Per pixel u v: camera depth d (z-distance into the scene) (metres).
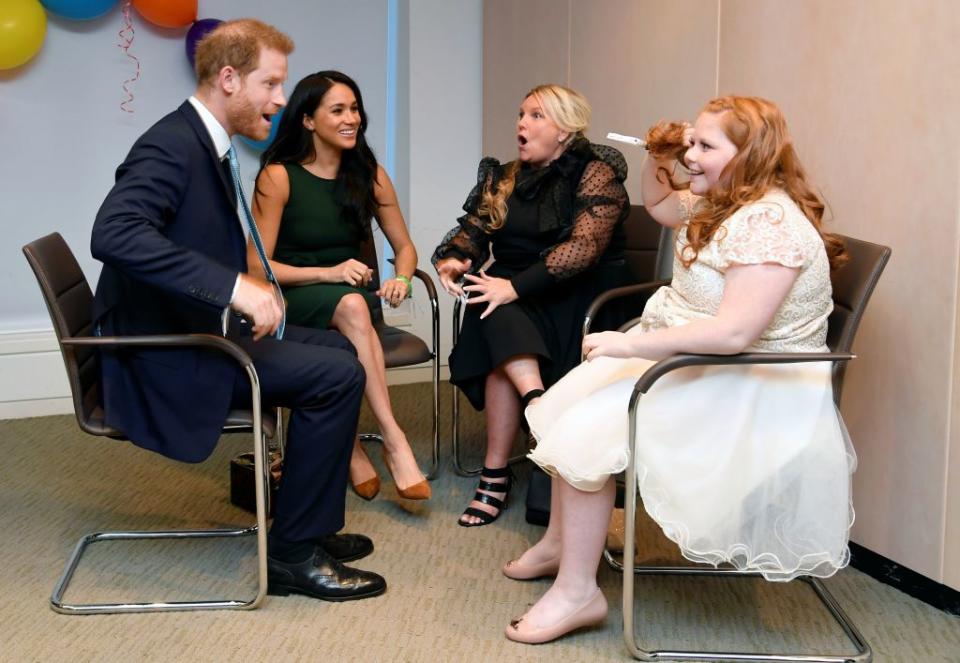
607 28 3.90
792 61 2.95
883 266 2.25
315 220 3.28
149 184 2.34
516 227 3.25
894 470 2.66
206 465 3.68
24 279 4.33
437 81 4.73
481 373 3.15
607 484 2.30
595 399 2.31
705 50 3.35
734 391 2.21
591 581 2.36
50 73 4.26
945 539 2.52
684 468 2.18
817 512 2.18
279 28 4.61
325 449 2.51
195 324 2.52
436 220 4.82
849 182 2.76
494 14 4.67
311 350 2.52
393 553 2.88
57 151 4.32
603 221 3.12
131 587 2.65
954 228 2.44
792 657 2.24
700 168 2.26
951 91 2.43
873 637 2.40
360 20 4.76
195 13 4.25
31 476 3.54
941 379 2.50
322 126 3.22
